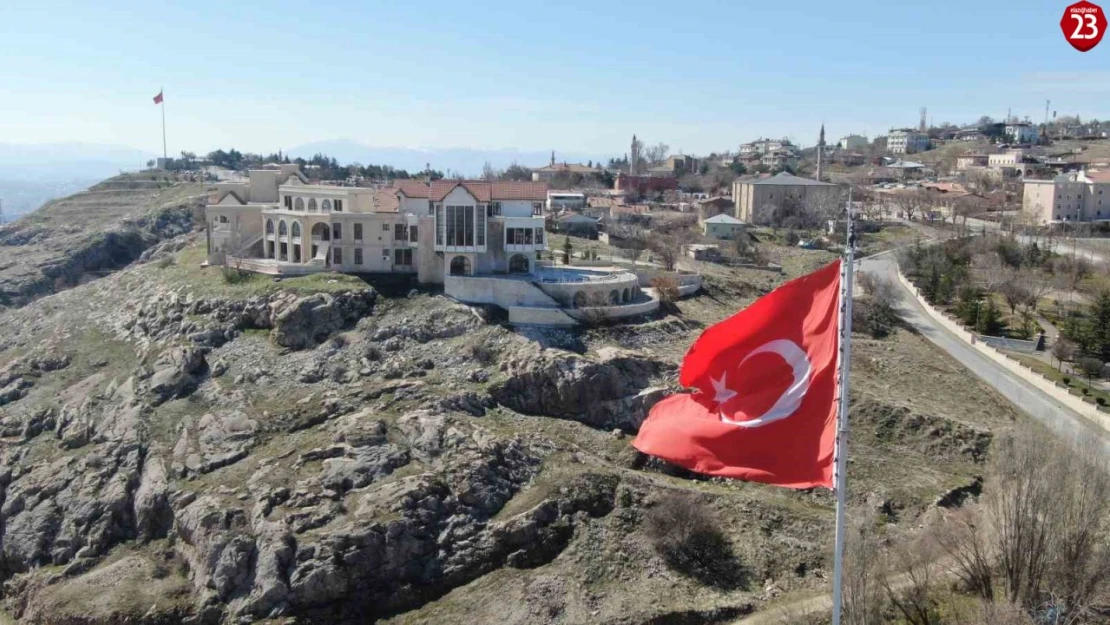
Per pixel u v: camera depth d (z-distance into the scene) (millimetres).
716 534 79625
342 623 74875
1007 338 130625
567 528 81625
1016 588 59188
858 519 69750
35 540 87438
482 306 112438
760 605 72500
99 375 110938
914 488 85500
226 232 132500
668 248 163250
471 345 105562
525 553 79625
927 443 93625
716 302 137500
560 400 98500
